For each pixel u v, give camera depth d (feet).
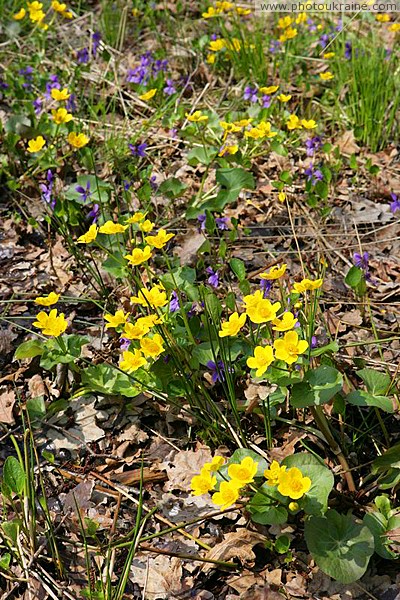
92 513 4.89
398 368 5.21
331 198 6.70
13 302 5.97
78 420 5.28
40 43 8.88
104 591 4.48
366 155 7.14
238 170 6.29
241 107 7.71
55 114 6.52
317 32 8.82
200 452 5.05
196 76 8.31
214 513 4.73
